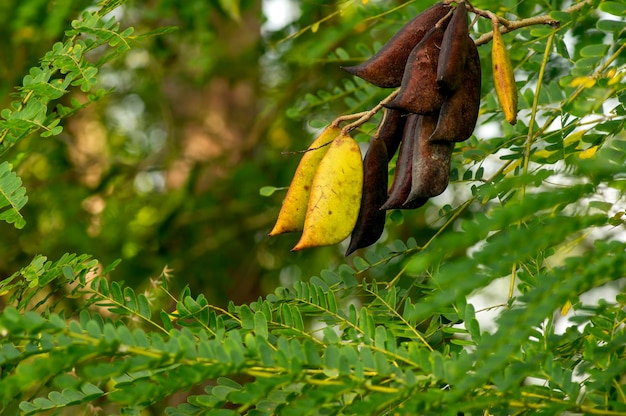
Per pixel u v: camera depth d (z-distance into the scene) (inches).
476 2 65.4
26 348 50.7
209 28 91.0
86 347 48.5
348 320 56.4
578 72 59.4
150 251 106.1
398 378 50.4
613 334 54.8
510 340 47.9
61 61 59.0
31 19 72.3
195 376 49.3
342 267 59.9
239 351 49.9
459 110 53.5
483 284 47.3
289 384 50.5
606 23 58.5
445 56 53.2
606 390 51.5
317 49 71.4
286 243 106.1
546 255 58.4
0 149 59.9
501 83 54.6
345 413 50.9
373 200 55.1
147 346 49.8
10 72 78.3
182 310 56.3
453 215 61.3
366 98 70.4
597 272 48.3
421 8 68.6
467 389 48.0
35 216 99.2
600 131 58.6
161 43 97.4
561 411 50.6
